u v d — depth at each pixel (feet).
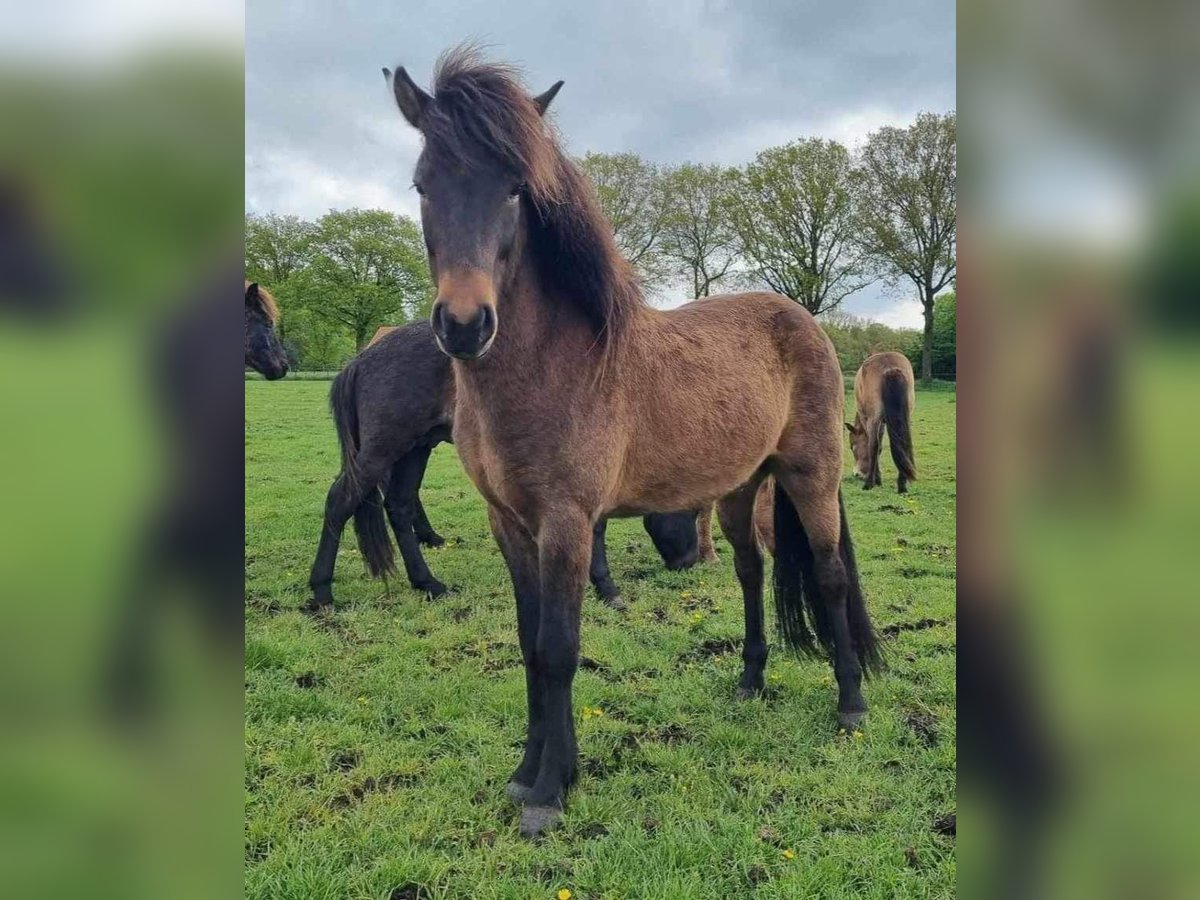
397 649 13.84
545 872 7.85
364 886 7.48
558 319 8.41
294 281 116.37
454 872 7.84
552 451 8.32
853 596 11.62
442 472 37.04
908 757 10.00
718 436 10.05
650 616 15.96
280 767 9.62
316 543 22.21
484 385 8.22
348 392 16.80
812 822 8.55
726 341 10.66
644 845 8.14
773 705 11.76
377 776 9.57
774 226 87.51
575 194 8.54
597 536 17.15
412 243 121.70
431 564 20.57
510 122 7.48
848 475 35.19
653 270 87.35
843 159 84.48
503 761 9.95
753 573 12.13
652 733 10.79
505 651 13.88
